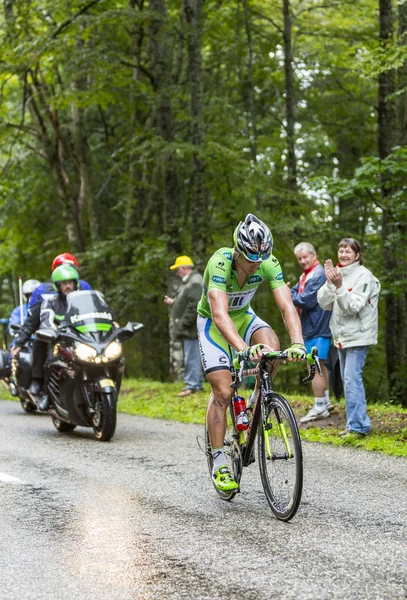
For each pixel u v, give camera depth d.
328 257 30.17
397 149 21.70
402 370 28.05
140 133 30.34
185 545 7.56
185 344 20.89
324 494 9.62
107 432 14.58
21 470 11.79
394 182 22.17
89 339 14.84
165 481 10.71
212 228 27.97
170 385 23.67
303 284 15.11
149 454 13.07
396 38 24.00
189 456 12.78
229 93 37.69
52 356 15.52
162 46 29.44
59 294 16.41
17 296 45.09
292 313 8.76
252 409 9.16
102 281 35.34
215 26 34.31
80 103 29.39
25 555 7.38
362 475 10.77
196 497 9.69
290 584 6.36
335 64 37.41
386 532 7.84
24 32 29.44
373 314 13.45
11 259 43.12
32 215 41.72
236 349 8.50
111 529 8.23
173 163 29.20
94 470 11.66
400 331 30.73
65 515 8.91
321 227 30.50
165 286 35.53
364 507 8.92
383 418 14.50
